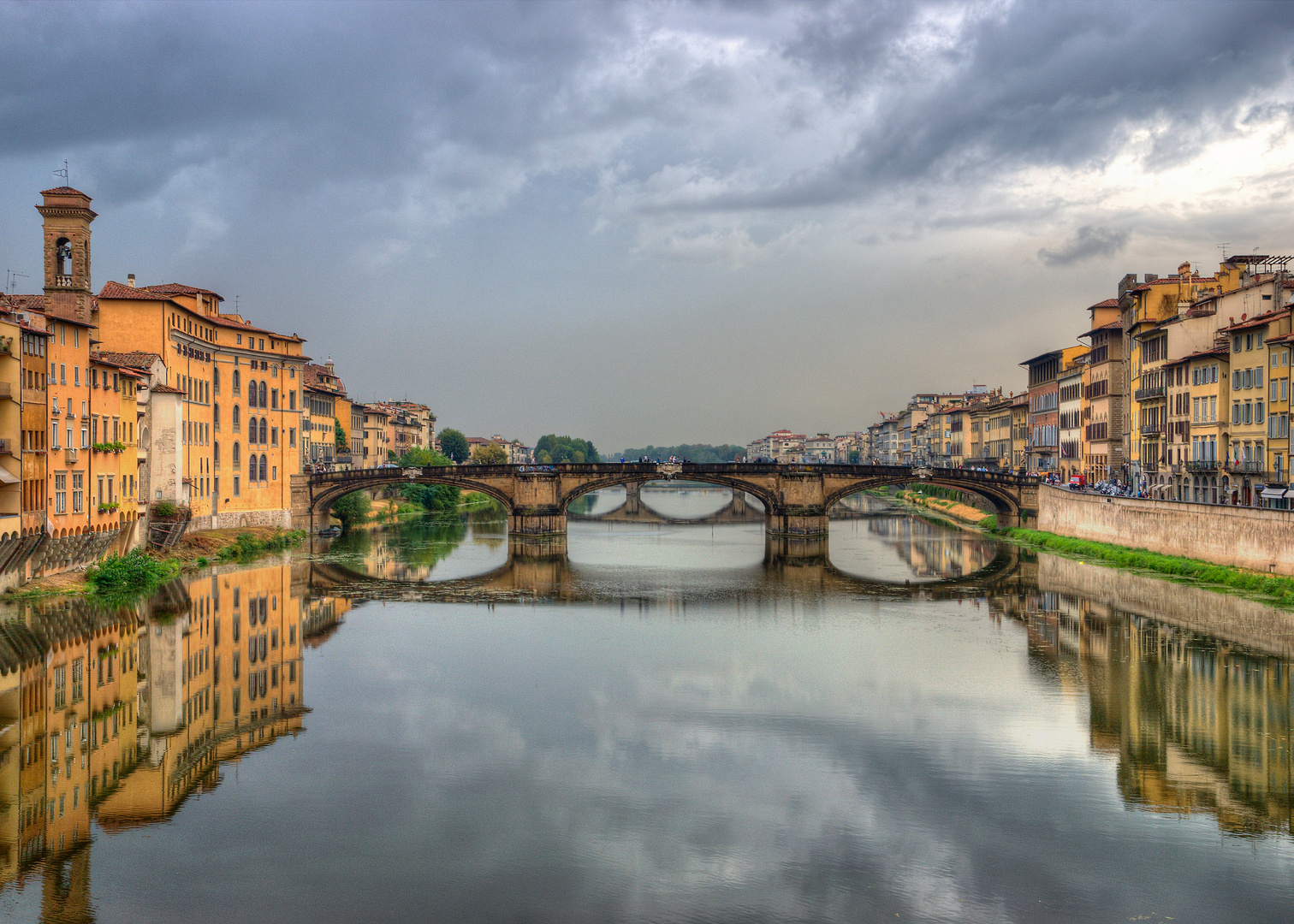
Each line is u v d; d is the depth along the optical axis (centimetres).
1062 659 6184
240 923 3067
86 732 4722
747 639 6881
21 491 7050
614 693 5497
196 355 11294
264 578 9412
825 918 3128
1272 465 8844
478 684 5691
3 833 3650
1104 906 3212
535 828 3747
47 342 7412
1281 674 5700
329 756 4469
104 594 7812
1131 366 12738
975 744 4644
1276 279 9344
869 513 19775
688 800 4006
